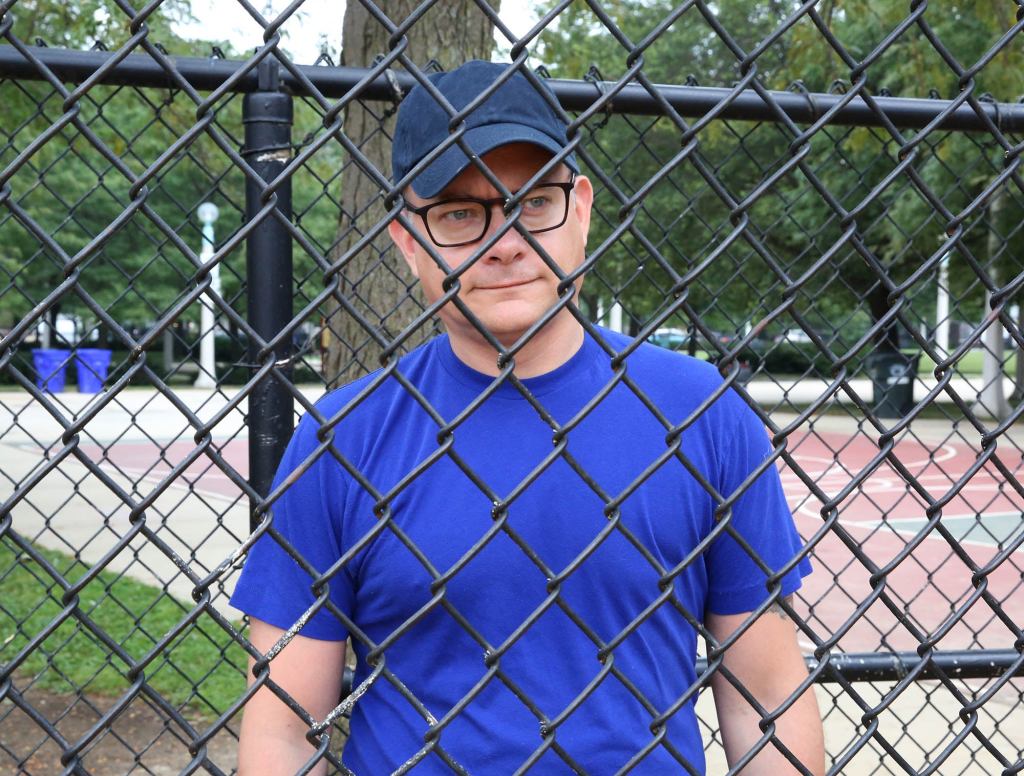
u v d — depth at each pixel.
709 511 1.62
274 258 2.40
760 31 14.38
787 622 1.68
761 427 1.68
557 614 1.54
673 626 1.61
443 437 1.16
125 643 5.93
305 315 1.10
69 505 10.26
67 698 5.19
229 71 2.45
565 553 1.55
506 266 1.48
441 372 1.63
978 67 1.30
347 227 3.43
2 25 0.99
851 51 13.60
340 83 2.52
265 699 1.59
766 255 1.28
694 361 1.70
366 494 1.57
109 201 21.27
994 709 4.95
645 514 1.57
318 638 1.59
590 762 1.53
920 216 14.30
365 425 1.61
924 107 2.81
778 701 1.66
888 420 19.58
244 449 14.68
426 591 1.54
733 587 1.66
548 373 1.61
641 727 1.57
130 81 2.43
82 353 21.86
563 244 1.50
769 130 14.10
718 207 15.59
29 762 4.40
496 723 1.53
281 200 2.42
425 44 3.68
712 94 2.75
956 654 3.04
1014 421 1.40
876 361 20.19
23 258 20.27
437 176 1.40
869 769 4.22
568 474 1.56
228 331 2.62
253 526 1.21
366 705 1.61
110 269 22.19
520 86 1.43
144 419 18.58
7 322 21.77
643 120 14.21
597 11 1.13
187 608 6.60
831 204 1.30
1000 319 1.38
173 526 9.25
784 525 1.68
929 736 4.59
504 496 1.55
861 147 4.27
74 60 2.40
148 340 1.07
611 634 1.56
